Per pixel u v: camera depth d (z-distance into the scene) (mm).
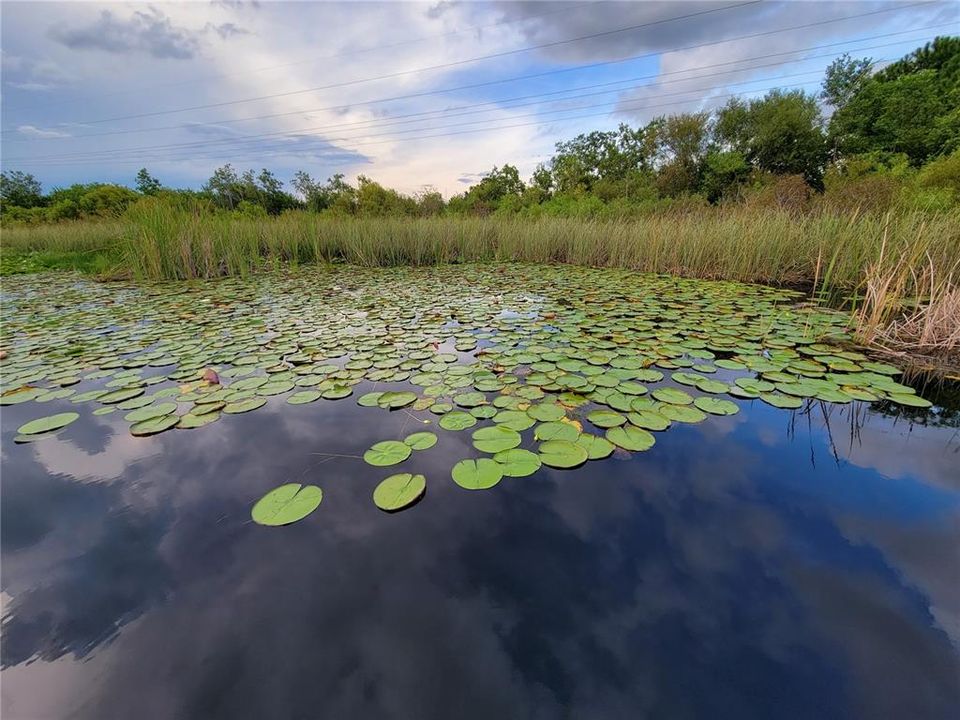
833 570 1020
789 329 3096
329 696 782
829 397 1938
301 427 1763
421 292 4688
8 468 1500
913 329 2693
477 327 3238
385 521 1222
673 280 5254
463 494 1333
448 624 912
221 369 2389
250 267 6691
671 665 821
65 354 2660
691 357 2520
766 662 821
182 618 941
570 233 7266
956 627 875
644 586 994
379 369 2371
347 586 1012
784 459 1490
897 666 804
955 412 1833
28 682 818
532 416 1785
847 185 7508
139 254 5742
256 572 1059
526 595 980
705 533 1150
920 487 1329
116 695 793
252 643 883
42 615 956
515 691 784
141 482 1429
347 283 5305
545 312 3654
